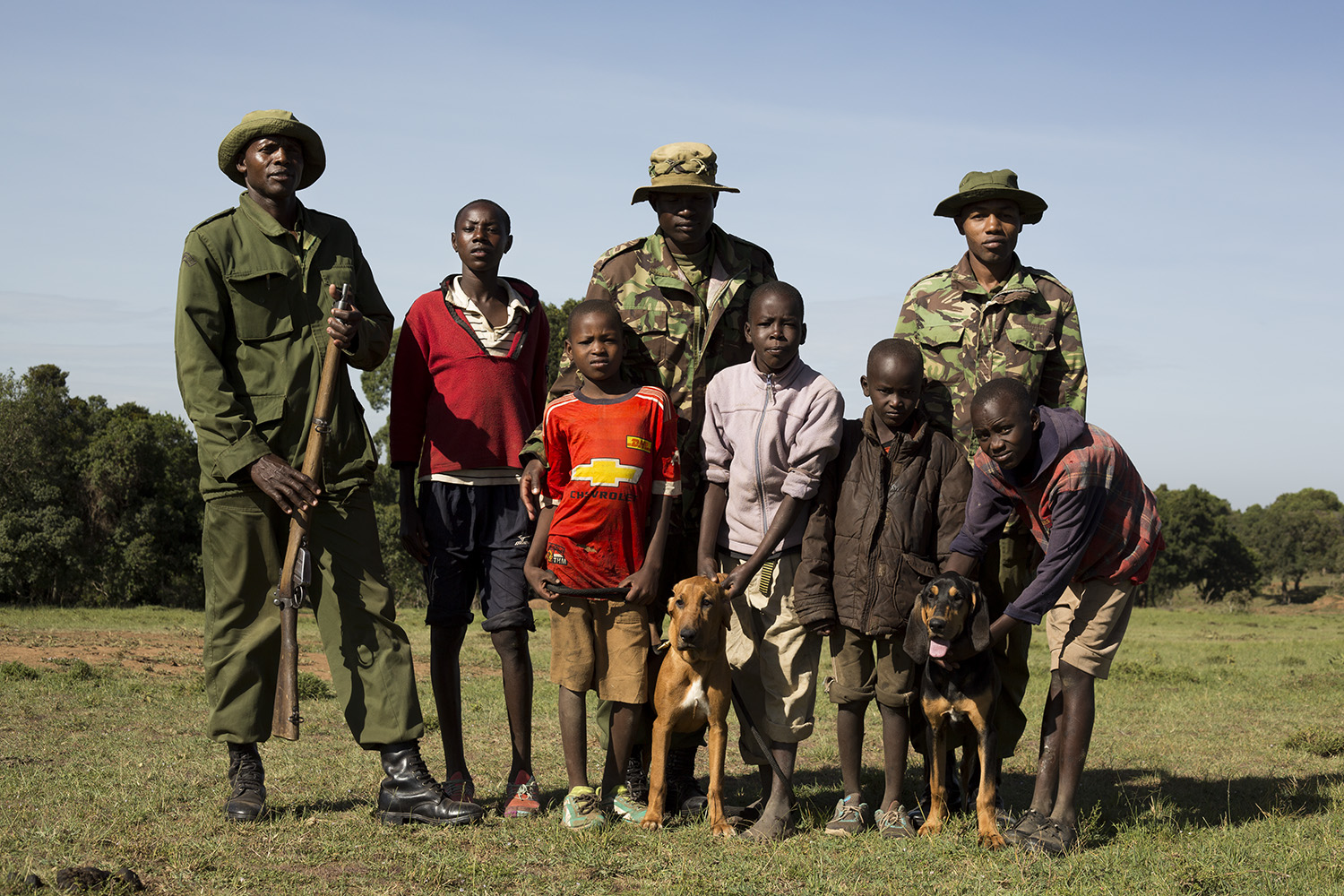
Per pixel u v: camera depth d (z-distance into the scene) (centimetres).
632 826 459
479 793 546
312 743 717
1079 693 447
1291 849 446
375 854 408
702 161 501
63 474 4412
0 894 340
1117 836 470
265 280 457
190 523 4588
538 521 471
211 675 454
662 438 466
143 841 416
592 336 464
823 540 466
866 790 593
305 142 473
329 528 463
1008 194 503
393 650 467
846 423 484
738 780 620
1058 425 438
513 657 482
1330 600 10250
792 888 377
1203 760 746
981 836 433
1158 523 454
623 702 462
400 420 498
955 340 517
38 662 1248
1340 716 992
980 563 505
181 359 446
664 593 517
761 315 465
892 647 463
